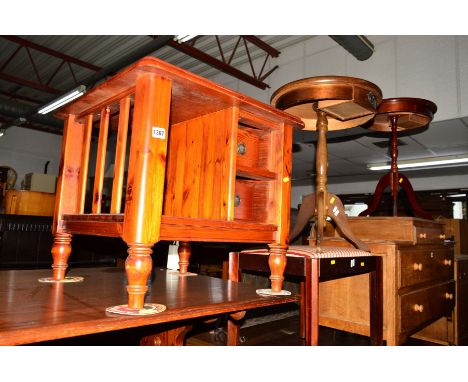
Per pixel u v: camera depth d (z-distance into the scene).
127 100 1.21
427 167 7.00
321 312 2.35
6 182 7.67
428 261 2.47
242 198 1.54
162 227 1.06
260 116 1.45
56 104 6.50
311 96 1.81
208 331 2.44
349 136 5.42
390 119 2.73
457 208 7.61
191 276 1.85
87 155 1.43
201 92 1.21
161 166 1.02
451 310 2.81
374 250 2.16
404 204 8.21
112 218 1.10
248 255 1.99
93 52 6.26
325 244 2.48
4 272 1.71
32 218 3.91
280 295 1.36
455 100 4.41
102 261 4.11
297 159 7.25
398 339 2.05
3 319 0.87
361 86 1.82
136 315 0.95
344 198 9.36
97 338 1.95
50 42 6.00
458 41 4.47
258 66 6.34
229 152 1.32
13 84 8.03
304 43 5.82
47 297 1.16
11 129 9.43
